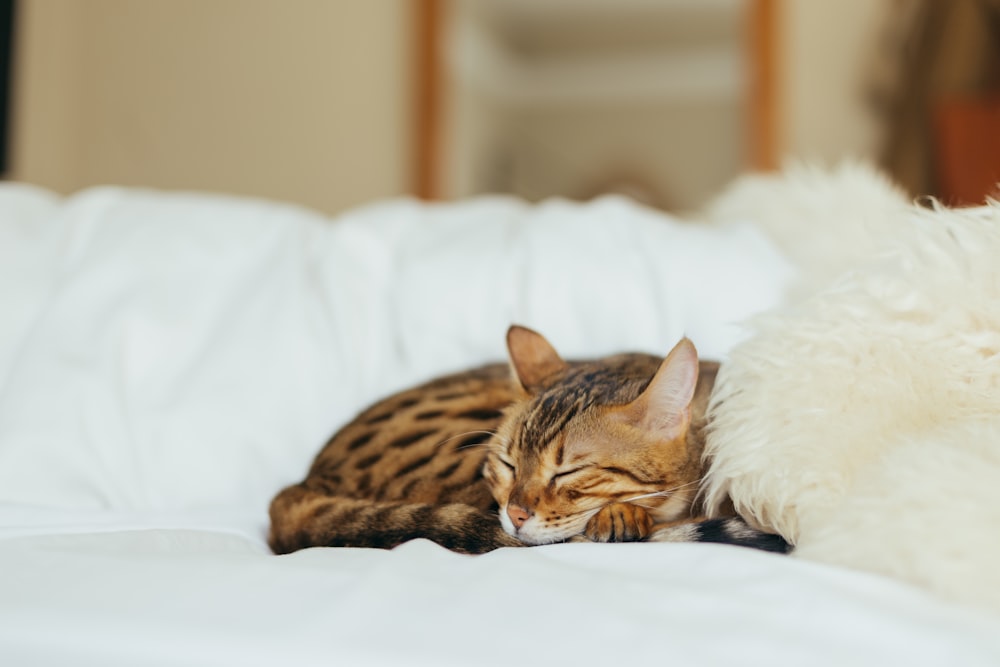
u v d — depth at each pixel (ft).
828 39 8.68
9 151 9.10
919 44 7.82
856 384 3.01
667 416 3.16
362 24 9.71
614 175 9.33
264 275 4.05
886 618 2.49
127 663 2.49
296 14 9.83
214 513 3.41
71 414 3.59
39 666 2.52
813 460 2.93
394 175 9.70
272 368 3.80
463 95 9.57
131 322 3.83
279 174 9.91
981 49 7.48
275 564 2.78
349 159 9.78
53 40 9.89
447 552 2.87
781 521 2.96
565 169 9.45
